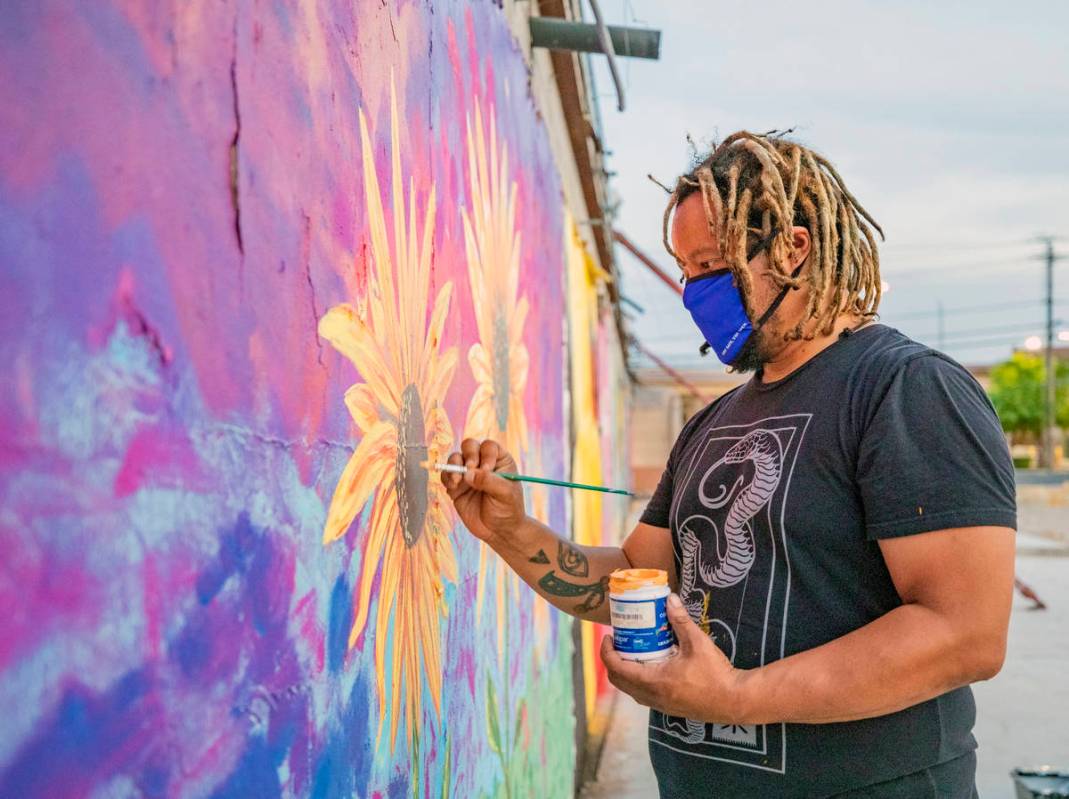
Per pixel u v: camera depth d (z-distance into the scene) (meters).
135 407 0.82
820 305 1.60
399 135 1.76
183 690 0.89
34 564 0.68
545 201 4.43
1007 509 1.38
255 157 1.08
